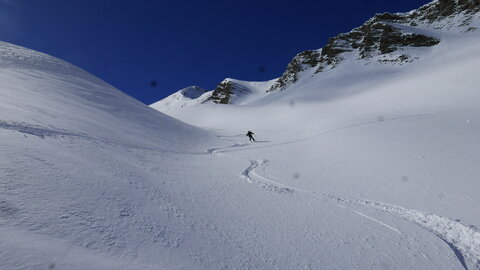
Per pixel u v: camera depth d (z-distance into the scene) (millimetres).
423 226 9508
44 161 7500
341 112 50438
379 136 22250
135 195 7840
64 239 4527
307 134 34188
